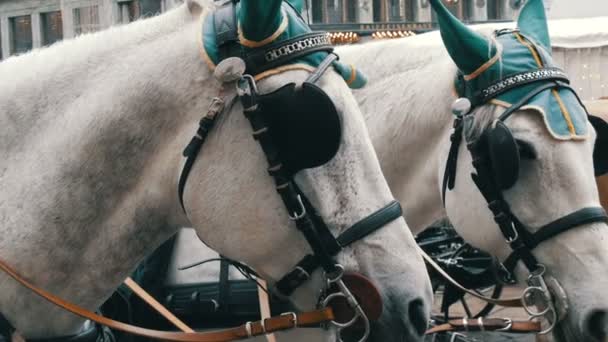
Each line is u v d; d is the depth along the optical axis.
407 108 3.84
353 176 2.35
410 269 2.33
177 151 2.46
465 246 4.87
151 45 2.55
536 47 3.60
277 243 2.35
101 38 2.64
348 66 2.50
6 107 2.63
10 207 2.59
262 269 2.40
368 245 2.32
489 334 6.78
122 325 2.52
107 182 2.53
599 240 3.31
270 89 2.35
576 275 3.31
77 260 2.57
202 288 4.16
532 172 3.37
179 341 2.51
